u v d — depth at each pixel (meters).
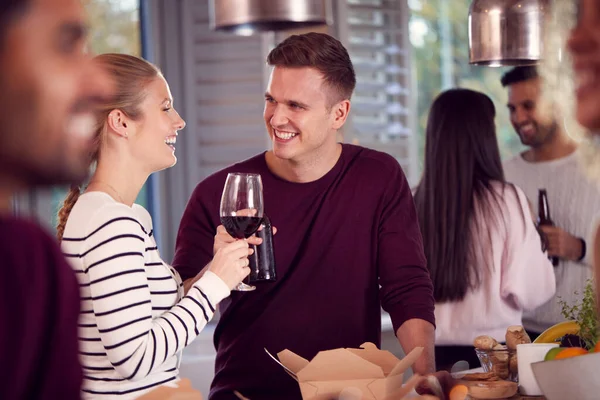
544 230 3.62
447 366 3.22
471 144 3.18
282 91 2.55
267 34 4.01
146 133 2.16
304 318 2.63
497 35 2.56
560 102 1.52
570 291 3.62
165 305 2.13
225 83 4.06
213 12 2.83
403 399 1.78
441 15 4.83
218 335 2.74
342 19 4.18
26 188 1.01
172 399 1.52
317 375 1.85
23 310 0.98
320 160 2.67
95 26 4.05
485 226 3.16
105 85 1.06
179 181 4.12
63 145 1.01
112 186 2.13
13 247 0.99
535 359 2.08
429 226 3.22
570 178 3.71
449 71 4.86
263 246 2.43
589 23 1.20
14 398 0.98
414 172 4.42
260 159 2.76
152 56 4.07
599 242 1.51
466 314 3.17
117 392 2.00
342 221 2.68
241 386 2.62
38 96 0.98
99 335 1.98
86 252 1.96
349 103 2.69
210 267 2.18
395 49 4.34
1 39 0.97
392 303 2.63
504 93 4.85
